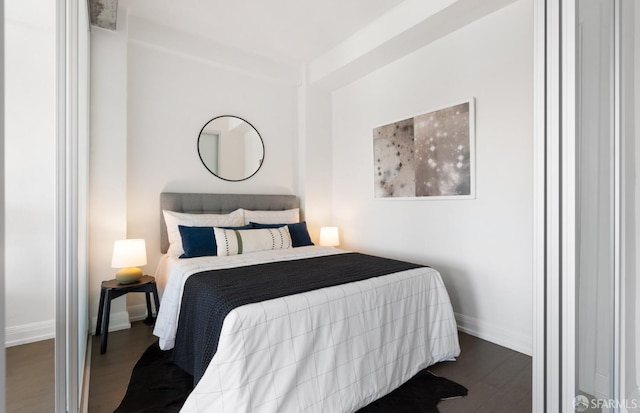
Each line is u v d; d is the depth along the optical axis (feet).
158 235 10.05
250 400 4.20
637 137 3.48
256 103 12.07
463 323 8.53
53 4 4.08
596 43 2.91
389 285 6.06
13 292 4.08
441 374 6.35
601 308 3.05
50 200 4.20
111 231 8.56
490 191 7.97
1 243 1.67
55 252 4.17
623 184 3.33
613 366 3.17
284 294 5.14
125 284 7.83
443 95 9.04
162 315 7.06
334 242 11.86
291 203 12.50
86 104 7.11
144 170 9.84
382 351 5.65
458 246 8.69
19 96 3.92
